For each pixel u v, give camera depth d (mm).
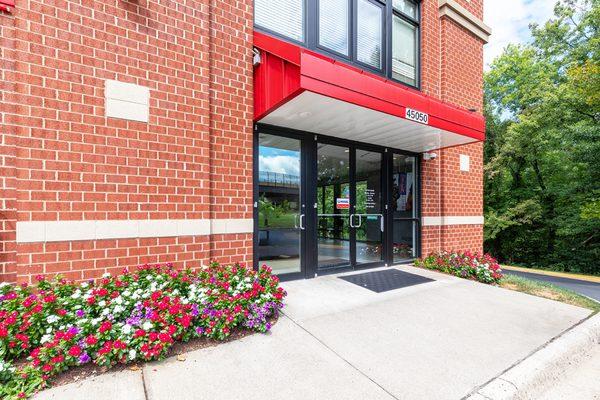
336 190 5664
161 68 3619
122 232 3344
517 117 16047
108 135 3287
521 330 3215
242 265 4270
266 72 4125
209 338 2787
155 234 3539
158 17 3615
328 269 5461
